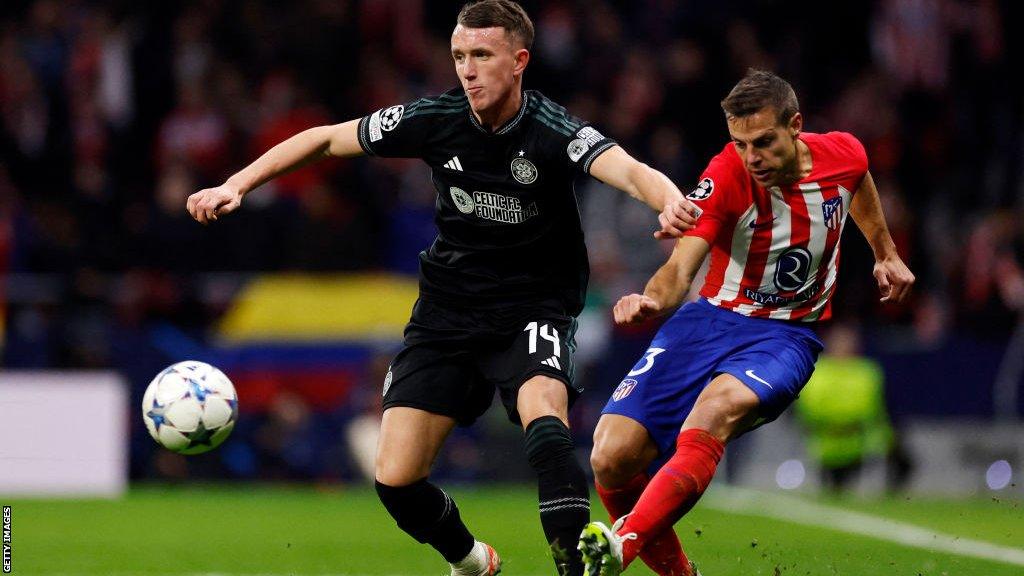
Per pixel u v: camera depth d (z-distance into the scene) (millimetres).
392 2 63656
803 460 47688
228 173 55344
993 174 63344
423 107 19938
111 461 44406
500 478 46250
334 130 20516
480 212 19812
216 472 45969
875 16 66688
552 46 61531
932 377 48562
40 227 50844
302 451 45875
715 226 19734
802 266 20375
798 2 67000
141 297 47938
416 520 20359
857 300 52281
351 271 50219
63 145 56125
